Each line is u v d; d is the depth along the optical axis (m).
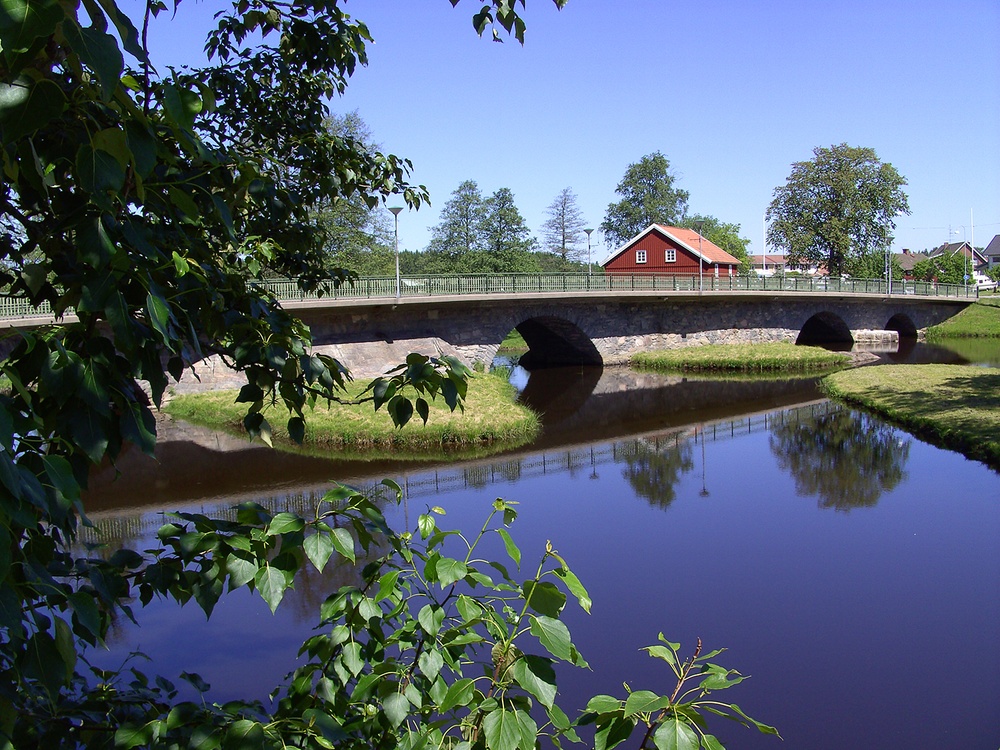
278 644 8.02
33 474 1.50
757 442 18.95
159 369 1.82
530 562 10.34
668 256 53.53
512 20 2.52
